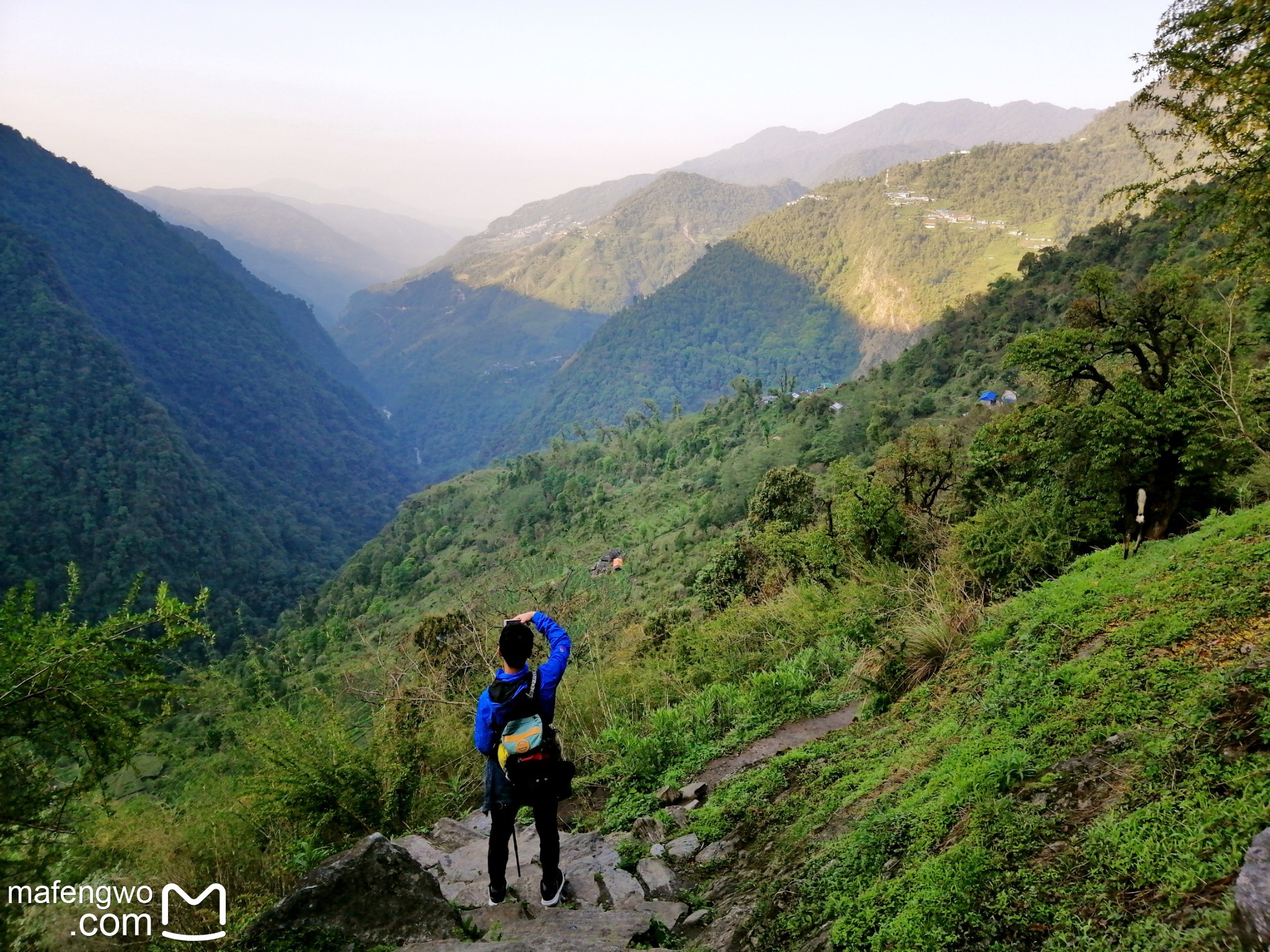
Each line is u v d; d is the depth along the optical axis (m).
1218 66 6.64
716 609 17.52
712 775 5.94
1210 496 12.38
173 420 185.00
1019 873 2.21
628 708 8.84
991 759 3.05
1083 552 11.63
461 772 7.12
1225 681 2.53
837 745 5.29
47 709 3.82
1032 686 3.69
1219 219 7.62
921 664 5.84
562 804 6.12
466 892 3.97
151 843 4.64
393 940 3.15
